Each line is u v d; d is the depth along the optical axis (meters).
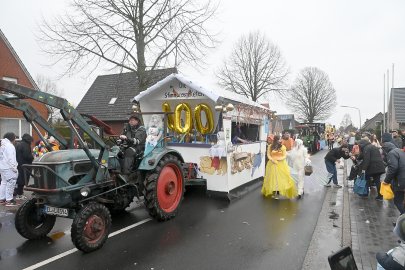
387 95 29.48
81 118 5.10
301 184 8.80
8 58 20.55
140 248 5.07
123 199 6.61
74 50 14.31
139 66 14.75
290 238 5.55
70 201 5.05
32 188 4.98
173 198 6.74
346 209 7.43
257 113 10.26
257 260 4.67
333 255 2.53
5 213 7.16
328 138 32.06
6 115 18.78
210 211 7.19
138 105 8.87
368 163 8.48
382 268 2.64
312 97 61.47
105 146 5.46
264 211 7.23
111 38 14.55
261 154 10.71
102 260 4.66
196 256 4.79
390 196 6.50
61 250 5.04
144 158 6.32
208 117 8.24
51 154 5.06
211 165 8.17
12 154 7.84
